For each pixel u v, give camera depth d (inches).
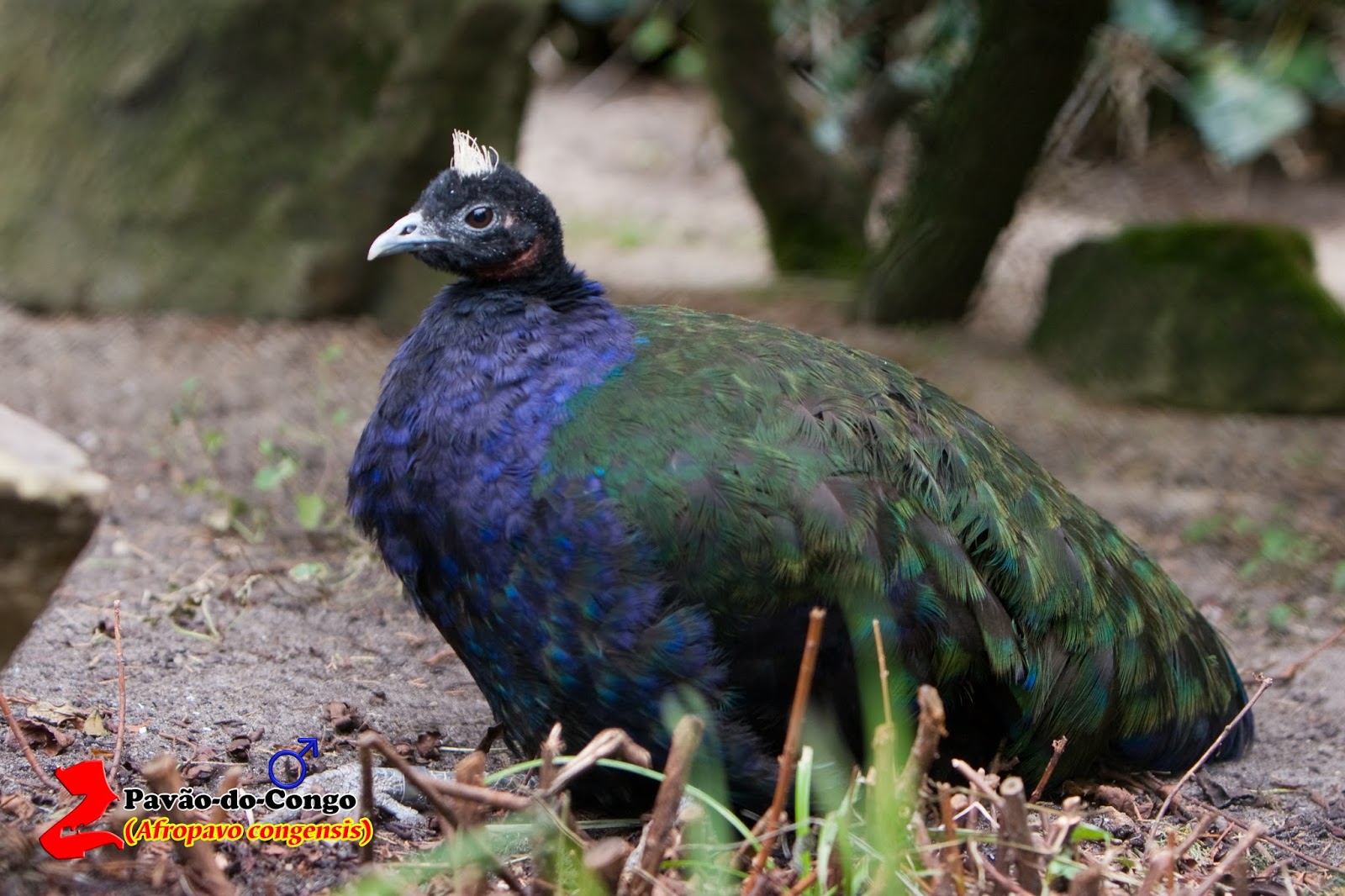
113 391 437.7
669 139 956.0
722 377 229.9
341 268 505.4
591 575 217.2
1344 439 495.5
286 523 358.6
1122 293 529.0
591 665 220.2
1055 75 511.5
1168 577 269.4
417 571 232.8
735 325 246.5
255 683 274.2
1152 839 232.7
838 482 223.9
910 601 225.9
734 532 217.6
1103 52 755.4
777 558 218.5
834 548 220.4
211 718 255.9
